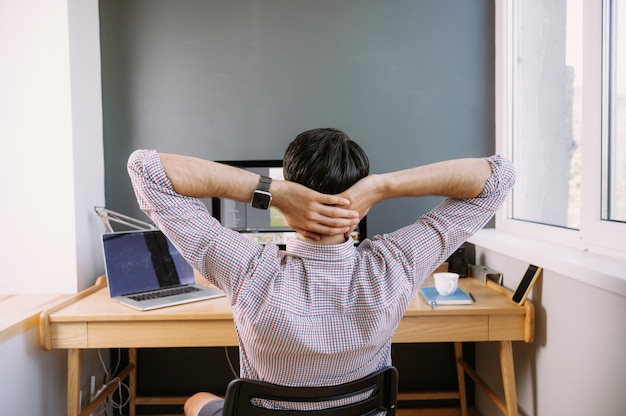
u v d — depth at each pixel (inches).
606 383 48.8
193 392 89.6
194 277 79.7
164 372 89.5
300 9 85.1
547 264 57.3
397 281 30.1
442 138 86.4
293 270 30.0
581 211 62.0
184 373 89.6
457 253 81.7
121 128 85.7
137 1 84.8
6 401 57.7
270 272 29.4
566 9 67.1
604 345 49.1
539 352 62.9
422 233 31.7
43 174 74.1
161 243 77.7
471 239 83.2
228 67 85.6
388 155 86.4
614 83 56.9
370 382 33.5
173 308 65.8
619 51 55.5
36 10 73.0
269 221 80.4
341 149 31.4
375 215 87.1
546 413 61.4
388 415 36.6
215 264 29.6
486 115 86.4
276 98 85.9
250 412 32.3
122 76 85.3
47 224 74.4
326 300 29.7
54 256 74.6
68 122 73.6
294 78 85.7
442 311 62.7
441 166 32.3
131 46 85.1
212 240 29.5
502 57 83.5
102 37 84.8
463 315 63.3
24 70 73.4
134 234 75.2
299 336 28.7
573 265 51.8
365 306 29.5
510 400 63.9
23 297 72.7
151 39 85.2
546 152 74.1
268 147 86.3
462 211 32.2
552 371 59.6
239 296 29.1
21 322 60.2
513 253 66.0
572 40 65.6
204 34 85.4
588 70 58.8
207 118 86.0
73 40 74.5
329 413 33.2
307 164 30.9
